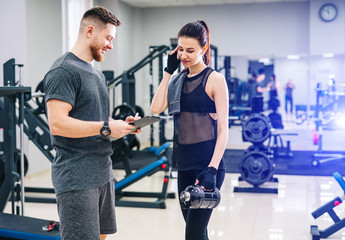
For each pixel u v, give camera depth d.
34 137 5.61
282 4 10.66
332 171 7.31
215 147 2.25
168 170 5.34
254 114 6.02
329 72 10.41
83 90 2.05
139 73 11.16
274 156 8.81
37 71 7.25
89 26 2.09
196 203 2.11
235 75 10.96
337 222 4.10
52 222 2.70
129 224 4.52
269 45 10.77
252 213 4.91
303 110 10.65
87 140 2.07
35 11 7.15
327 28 10.28
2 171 4.43
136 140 8.09
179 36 2.25
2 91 2.93
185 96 2.34
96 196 2.11
